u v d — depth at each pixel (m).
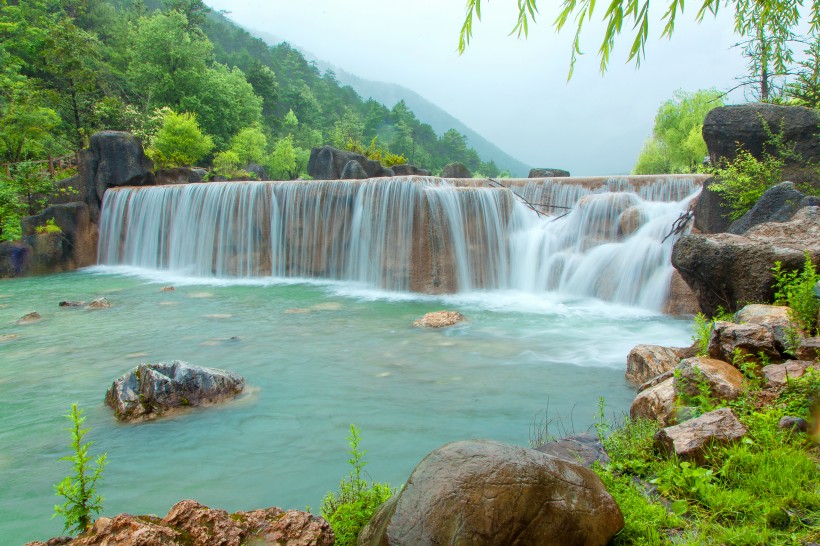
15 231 21.86
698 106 56.31
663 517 3.60
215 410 7.46
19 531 4.72
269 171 68.06
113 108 44.25
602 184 19.77
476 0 1.93
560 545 2.98
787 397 4.84
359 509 3.91
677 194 18.48
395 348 10.62
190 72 60.09
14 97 31.08
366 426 6.89
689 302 13.20
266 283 19.59
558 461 3.37
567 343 10.93
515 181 21.31
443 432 6.67
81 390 8.34
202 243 22.03
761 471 3.87
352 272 19.41
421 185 17.56
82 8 65.69
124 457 6.10
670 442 4.41
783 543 3.19
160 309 14.70
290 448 6.28
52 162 29.38
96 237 24.89
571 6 1.85
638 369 8.30
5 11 49.88
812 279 6.75
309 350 10.50
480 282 17.61
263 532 3.33
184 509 3.26
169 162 40.28
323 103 154.00
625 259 15.04
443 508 2.93
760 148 13.81
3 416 7.31
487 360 9.77
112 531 3.02
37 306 15.22
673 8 1.78
